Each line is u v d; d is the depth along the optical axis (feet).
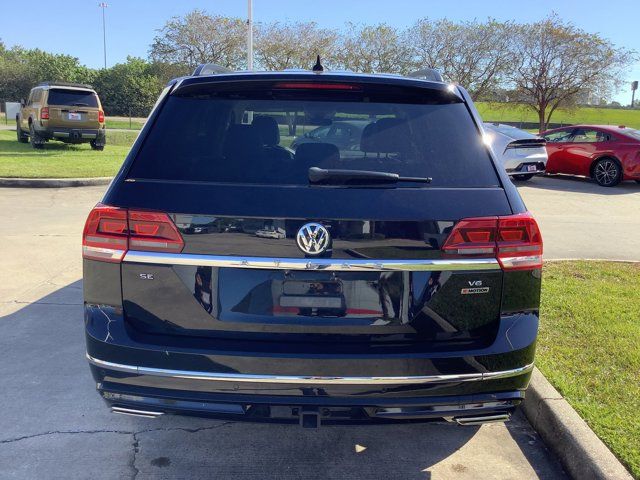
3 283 18.17
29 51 183.11
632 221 31.89
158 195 7.95
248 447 10.16
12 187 37.52
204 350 7.79
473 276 8.04
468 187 8.22
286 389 7.81
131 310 8.03
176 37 114.21
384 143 8.61
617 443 9.49
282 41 110.52
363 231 7.73
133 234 7.91
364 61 107.55
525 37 94.73
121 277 7.97
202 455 9.89
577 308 15.80
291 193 7.87
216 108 8.89
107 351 8.01
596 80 92.84
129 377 7.99
